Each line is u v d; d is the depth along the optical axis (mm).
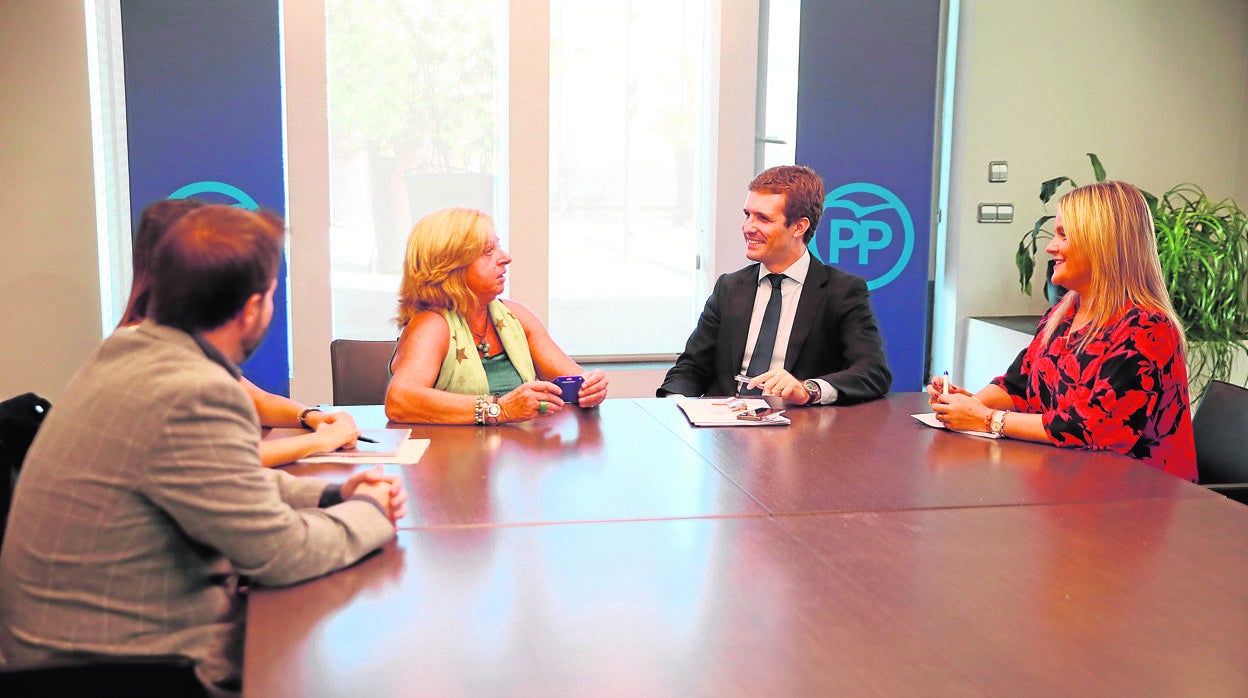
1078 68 5645
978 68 5547
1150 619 1559
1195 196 5836
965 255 5719
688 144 5496
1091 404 2545
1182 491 2217
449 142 5176
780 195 3246
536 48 5059
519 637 1479
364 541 1740
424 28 5070
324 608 1561
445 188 5211
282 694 1312
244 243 1561
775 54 5395
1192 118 5781
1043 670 1394
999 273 5770
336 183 5102
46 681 1341
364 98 5059
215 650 1570
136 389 1508
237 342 1628
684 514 2025
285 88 4863
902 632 1506
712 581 1690
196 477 1500
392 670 1379
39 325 4719
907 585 1681
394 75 5074
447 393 2711
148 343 1555
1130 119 5730
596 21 5309
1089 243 2623
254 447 1587
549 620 1536
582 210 5445
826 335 3318
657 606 1590
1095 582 1704
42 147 4617
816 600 1619
